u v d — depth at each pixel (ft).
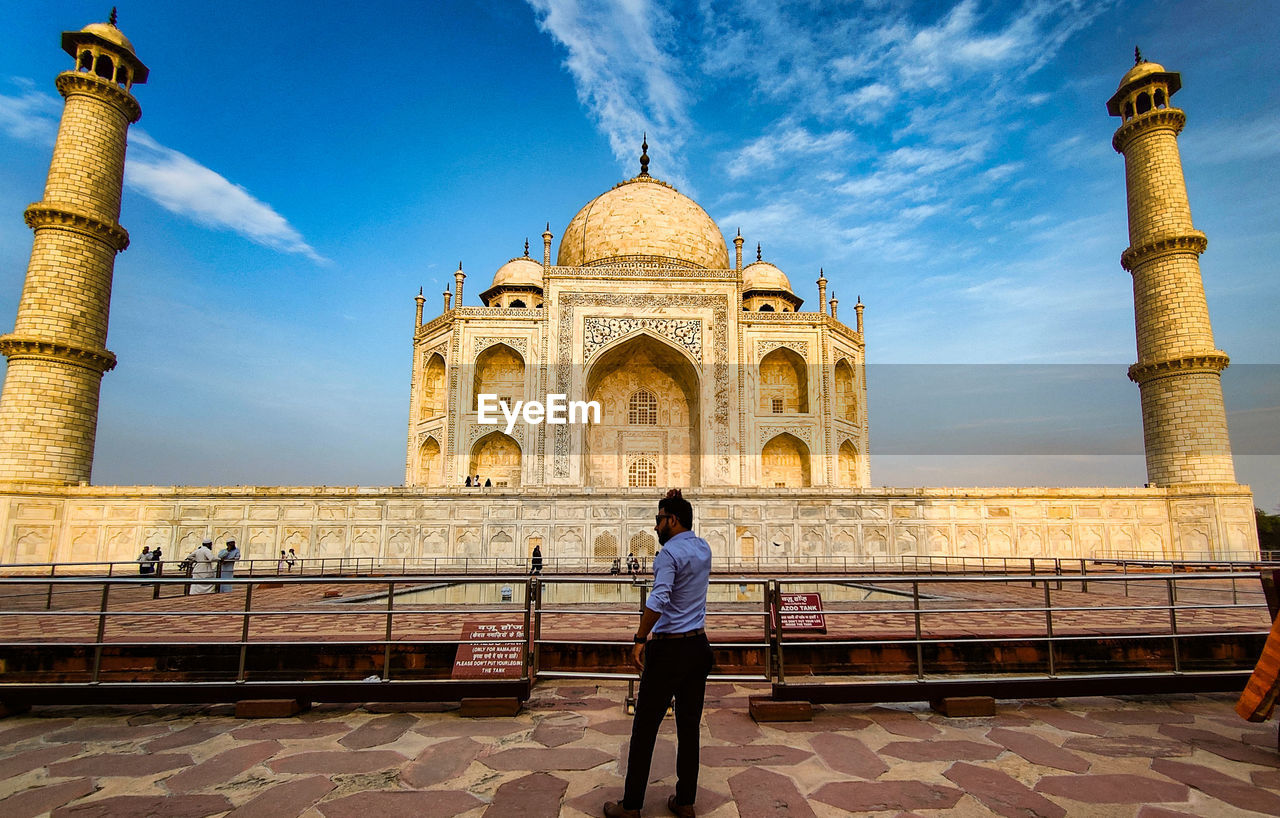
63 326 110.73
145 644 28.96
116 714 27.30
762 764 21.52
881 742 23.58
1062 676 28.27
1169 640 34.58
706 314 153.17
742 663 32.96
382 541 107.34
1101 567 106.63
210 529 107.04
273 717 26.73
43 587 81.05
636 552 107.34
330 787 19.75
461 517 107.86
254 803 18.65
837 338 164.25
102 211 117.19
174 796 19.12
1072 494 112.68
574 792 19.42
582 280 153.28
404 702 28.78
